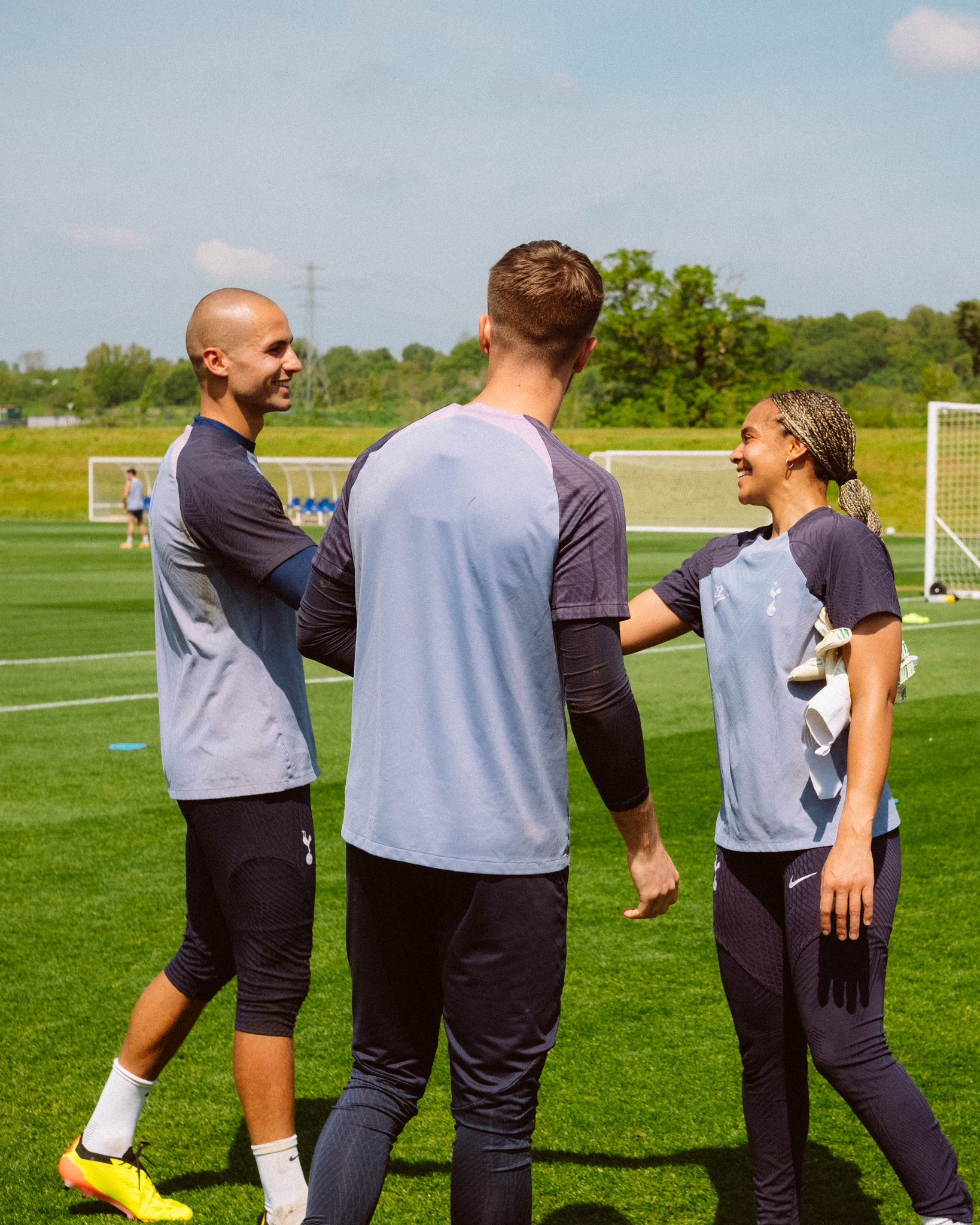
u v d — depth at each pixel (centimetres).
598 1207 264
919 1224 258
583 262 198
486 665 188
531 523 185
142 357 15600
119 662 1118
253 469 249
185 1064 340
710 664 237
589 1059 338
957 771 675
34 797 630
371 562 196
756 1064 237
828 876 212
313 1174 200
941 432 3203
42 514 4741
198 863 262
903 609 1555
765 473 234
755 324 7850
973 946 418
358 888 203
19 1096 316
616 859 530
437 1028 210
